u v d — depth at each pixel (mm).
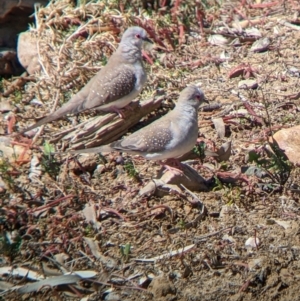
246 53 15742
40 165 12562
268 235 11438
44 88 14570
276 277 10781
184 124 11961
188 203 11836
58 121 13781
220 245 11258
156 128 11977
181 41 16031
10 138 13242
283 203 12023
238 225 11609
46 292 10547
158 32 16000
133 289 10602
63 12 15852
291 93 14398
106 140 13109
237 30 16406
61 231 11367
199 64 15398
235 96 14375
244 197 12070
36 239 11312
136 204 11852
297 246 11250
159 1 16703
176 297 10492
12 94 14758
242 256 11109
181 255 10969
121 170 12578
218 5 17109
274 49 15766
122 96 13258
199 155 12797
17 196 11938
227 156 12797
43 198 11961
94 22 15594
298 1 17406
